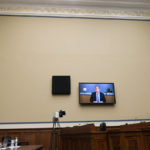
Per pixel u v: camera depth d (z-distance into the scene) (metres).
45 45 5.13
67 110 4.70
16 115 4.54
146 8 5.77
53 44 5.17
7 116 4.51
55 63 5.01
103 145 2.52
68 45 5.20
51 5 5.45
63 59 5.07
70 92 4.81
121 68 5.17
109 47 5.32
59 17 5.41
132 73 5.16
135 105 4.91
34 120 4.55
